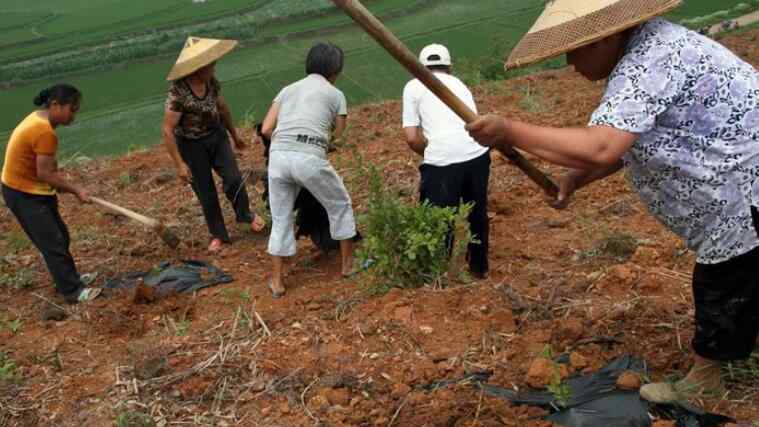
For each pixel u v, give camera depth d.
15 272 6.27
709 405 3.42
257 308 5.10
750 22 18.03
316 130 5.29
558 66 14.01
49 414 4.11
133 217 5.80
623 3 2.92
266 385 4.07
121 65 24.70
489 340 4.17
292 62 23.22
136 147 10.54
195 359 4.43
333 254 6.10
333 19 27.28
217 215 6.43
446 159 5.07
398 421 3.61
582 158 2.89
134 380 4.25
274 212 5.35
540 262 5.24
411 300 4.59
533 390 3.70
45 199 5.46
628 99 2.88
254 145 9.00
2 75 24.09
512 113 8.88
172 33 27.75
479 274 5.16
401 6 27.64
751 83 2.98
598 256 5.13
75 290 5.60
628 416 3.38
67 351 4.82
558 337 4.09
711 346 3.32
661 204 3.19
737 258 3.10
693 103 2.94
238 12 29.44
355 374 4.03
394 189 6.88
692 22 19.02
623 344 3.98
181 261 6.25
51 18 31.95
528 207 6.33
